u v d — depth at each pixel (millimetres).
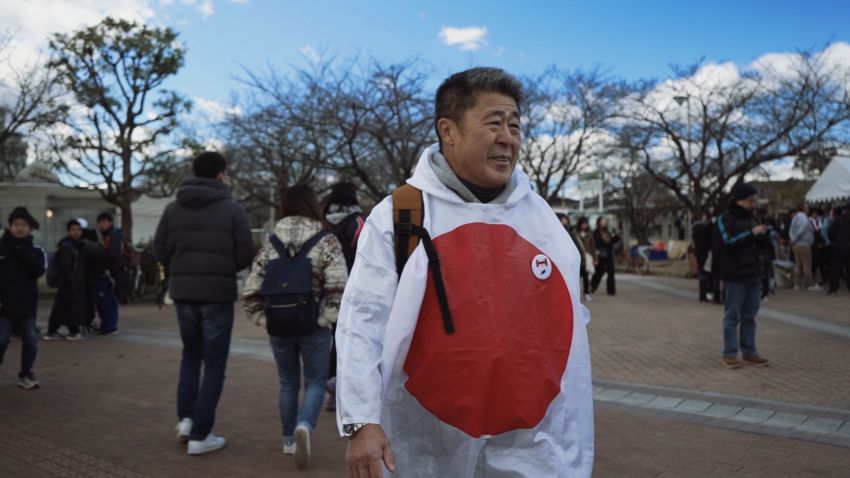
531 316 1677
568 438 1694
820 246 13781
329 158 14578
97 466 3873
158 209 21844
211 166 4223
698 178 19984
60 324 9016
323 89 14094
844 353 6754
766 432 4258
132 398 5566
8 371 6832
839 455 3805
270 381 6156
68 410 5176
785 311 9977
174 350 8055
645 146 21000
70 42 16000
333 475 3711
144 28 16953
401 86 14086
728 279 6215
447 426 1607
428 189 1699
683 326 9062
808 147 18484
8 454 4094
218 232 4098
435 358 1605
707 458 3807
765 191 31516
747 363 6336
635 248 23391
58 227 20031
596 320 9859
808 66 18125
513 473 1595
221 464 3900
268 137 14812
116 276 9461
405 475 1634
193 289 4055
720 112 19734
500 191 1801
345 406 1515
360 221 4723
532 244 1751
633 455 3883
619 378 6004
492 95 1717
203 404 4070
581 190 20406
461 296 1626
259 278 3926
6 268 5805
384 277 1632
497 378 1604
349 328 1594
